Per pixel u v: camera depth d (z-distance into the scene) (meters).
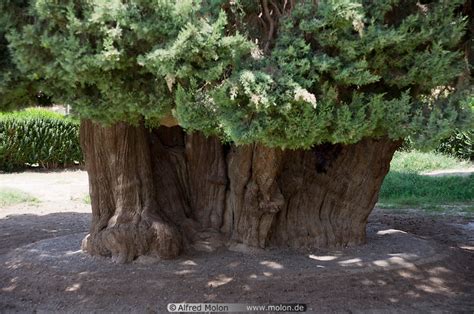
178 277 5.55
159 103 4.52
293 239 6.43
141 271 5.66
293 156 6.42
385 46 4.43
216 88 4.09
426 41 4.62
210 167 6.59
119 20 3.91
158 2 3.93
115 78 4.38
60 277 5.67
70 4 3.94
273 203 6.04
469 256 7.09
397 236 7.27
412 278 5.88
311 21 4.13
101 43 4.08
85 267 5.82
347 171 6.52
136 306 5.18
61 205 11.61
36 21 4.16
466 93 4.65
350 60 4.32
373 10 4.33
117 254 5.97
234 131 4.16
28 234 8.53
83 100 4.55
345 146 6.50
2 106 5.03
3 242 8.02
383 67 4.68
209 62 4.05
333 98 4.32
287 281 5.50
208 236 6.38
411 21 4.36
